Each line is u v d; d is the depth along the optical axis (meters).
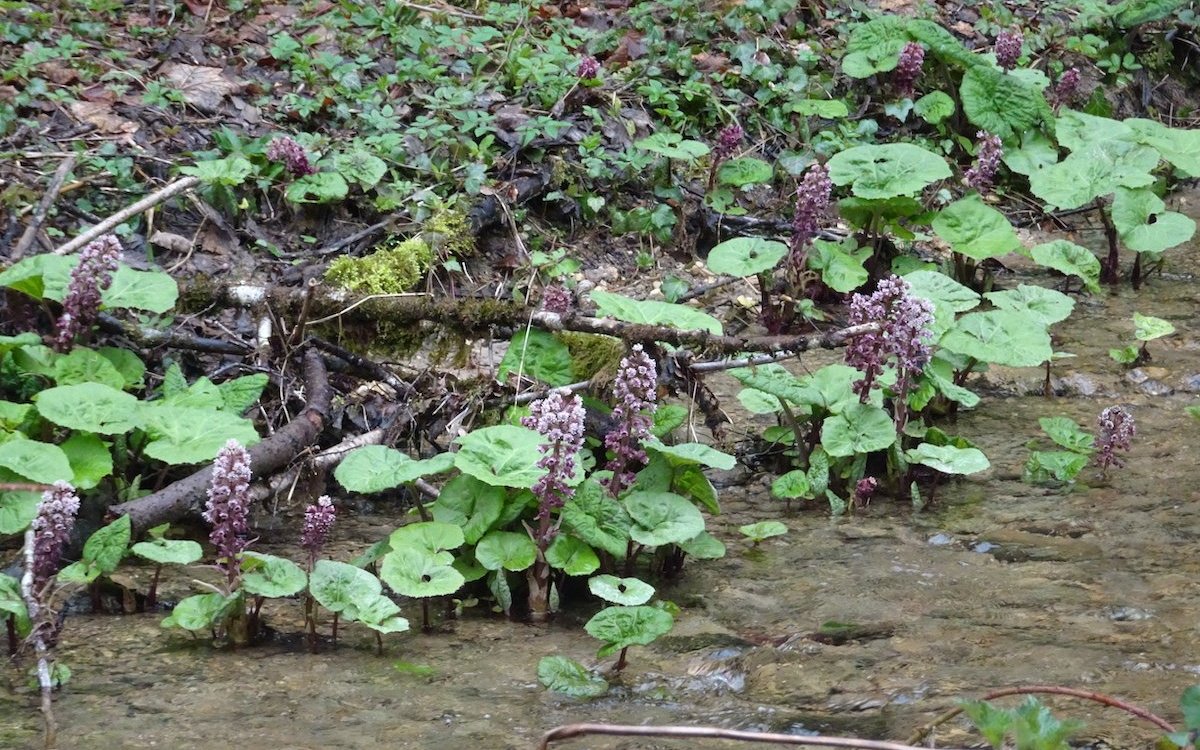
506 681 3.53
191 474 4.04
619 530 3.72
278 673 3.53
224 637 3.63
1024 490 4.20
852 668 3.56
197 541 3.94
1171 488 4.17
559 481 3.70
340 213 4.77
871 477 4.22
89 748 3.32
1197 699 3.10
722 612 3.76
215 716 3.41
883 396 4.29
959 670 3.55
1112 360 4.73
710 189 5.12
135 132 4.80
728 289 4.95
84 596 3.73
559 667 3.52
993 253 4.83
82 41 5.14
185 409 3.93
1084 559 3.91
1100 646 3.61
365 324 4.37
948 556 3.94
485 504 3.75
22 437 3.81
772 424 4.43
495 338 4.35
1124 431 4.21
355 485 3.70
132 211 4.32
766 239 5.08
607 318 4.20
